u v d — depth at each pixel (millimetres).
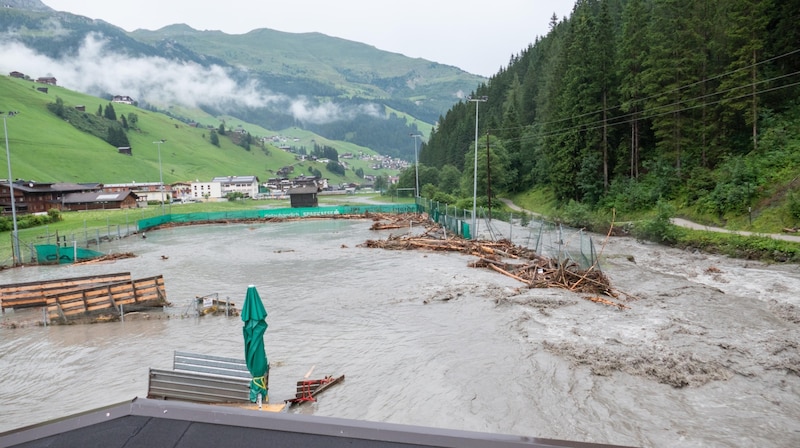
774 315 18953
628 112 57031
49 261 39250
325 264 34719
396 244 41781
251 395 11023
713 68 49406
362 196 162625
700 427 10859
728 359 14547
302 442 3338
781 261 28469
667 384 13055
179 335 18812
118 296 21609
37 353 17156
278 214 81562
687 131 49688
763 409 11609
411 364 14992
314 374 14469
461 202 77750
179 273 32719
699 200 42594
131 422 3670
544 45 121062
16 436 3531
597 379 13445
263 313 11188
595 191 58000
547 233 42188
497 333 17641
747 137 46188
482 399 12453
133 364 15734
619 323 18438
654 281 25750
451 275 28891
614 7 98438
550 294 23156
